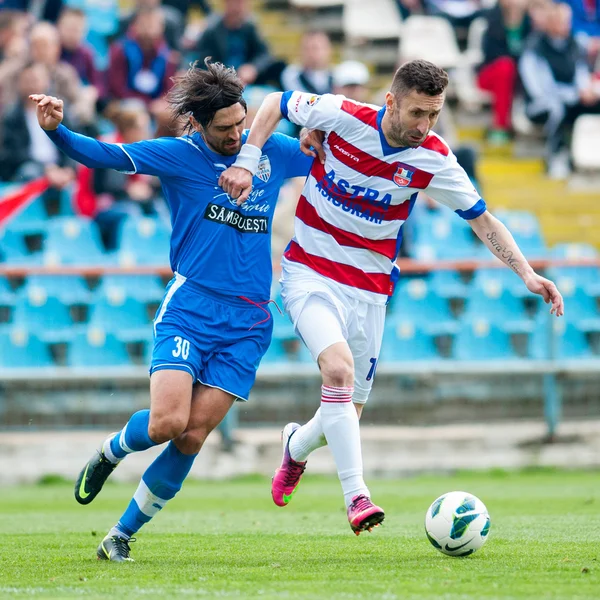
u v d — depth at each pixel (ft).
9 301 132.98
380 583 46.19
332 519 81.66
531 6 193.26
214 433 124.98
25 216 147.54
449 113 200.34
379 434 127.03
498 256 59.06
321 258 59.52
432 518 55.88
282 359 132.87
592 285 144.46
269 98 58.75
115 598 42.83
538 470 127.44
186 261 56.75
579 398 129.59
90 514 89.56
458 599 41.50
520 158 195.11
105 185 148.25
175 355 54.03
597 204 185.06
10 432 120.88
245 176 55.52
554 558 54.85
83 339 129.70
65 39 163.73
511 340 140.56
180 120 57.36
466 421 128.88
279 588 45.09
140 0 164.45
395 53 210.59
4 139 151.43
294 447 64.59
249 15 173.78
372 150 56.95
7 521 82.69
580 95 187.21
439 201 59.31
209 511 90.22
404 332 136.36
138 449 55.88
